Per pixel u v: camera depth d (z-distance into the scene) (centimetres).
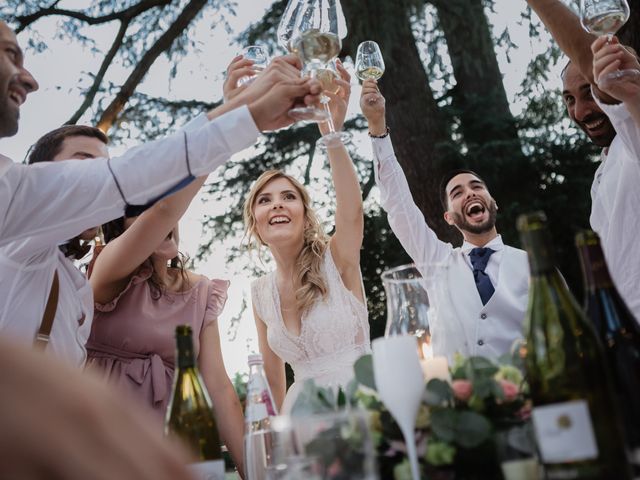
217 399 196
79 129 197
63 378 22
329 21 153
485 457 81
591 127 212
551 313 79
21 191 123
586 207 771
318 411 96
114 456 21
